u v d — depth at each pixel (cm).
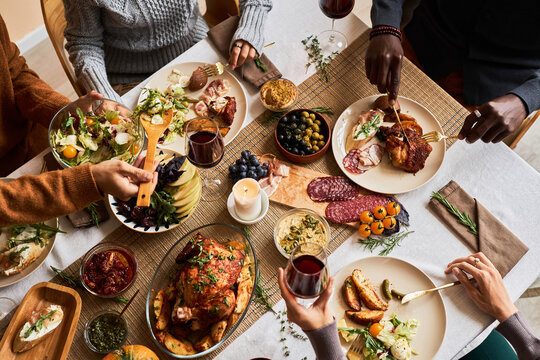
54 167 204
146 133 200
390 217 193
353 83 232
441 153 210
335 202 202
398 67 217
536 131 360
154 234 198
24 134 262
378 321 178
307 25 246
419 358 175
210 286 166
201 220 203
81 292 187
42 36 414
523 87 213
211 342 169
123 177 169
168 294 176
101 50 253
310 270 158
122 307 185
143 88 227
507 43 258
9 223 166
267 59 233
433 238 197
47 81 408
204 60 239
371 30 242
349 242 197
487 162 211
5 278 186
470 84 274
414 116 221
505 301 176
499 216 201
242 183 195
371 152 211
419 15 293
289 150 208
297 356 177
